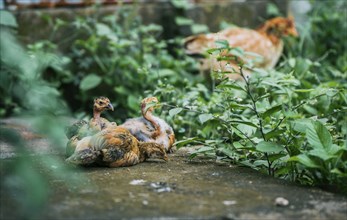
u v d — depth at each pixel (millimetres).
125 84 8352
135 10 9266
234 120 4570
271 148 4055
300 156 3861
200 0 10102
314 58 9617
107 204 3346
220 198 3521
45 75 8562
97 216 3146
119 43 8320
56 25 8562
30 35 8742
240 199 3508
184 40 8500
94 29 8992
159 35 9641
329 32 10281
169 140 5020
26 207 2791
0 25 7734
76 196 3480
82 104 8820
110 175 4059
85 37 9008
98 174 4082
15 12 8695
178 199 3477
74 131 4883
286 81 4969
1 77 6691
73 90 8836
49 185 3684
